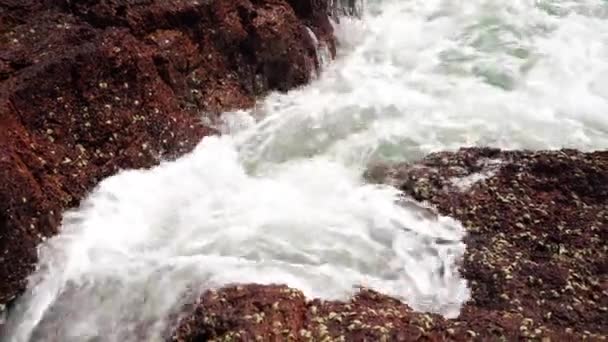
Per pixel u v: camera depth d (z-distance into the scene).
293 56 15.11
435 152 13.01
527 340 9.17
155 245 11.09
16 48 12.62
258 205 11.88
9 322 10.32
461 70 15.71
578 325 9.64
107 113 12.43
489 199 11.67
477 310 9.91
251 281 9.95
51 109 11.97
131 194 11.97
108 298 10.14
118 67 12.70
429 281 10.43
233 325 9.09
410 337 9.03
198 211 11.74
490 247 10.87
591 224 11.12
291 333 9.03
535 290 10.16
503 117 14.09
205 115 13.80
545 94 14.82
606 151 12.49
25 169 11.16
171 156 12.88
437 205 11.70
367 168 12.85
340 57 16.47
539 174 12.02
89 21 13.48
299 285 10.05
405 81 15.43
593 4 17.83
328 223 11.44
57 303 10.27
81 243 11.01
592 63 15.77
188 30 14.09
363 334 9.05
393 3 18.22
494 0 18.16
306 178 12.63
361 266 10.65
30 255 10.73
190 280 10.06
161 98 13.20
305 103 14.71
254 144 13.49
